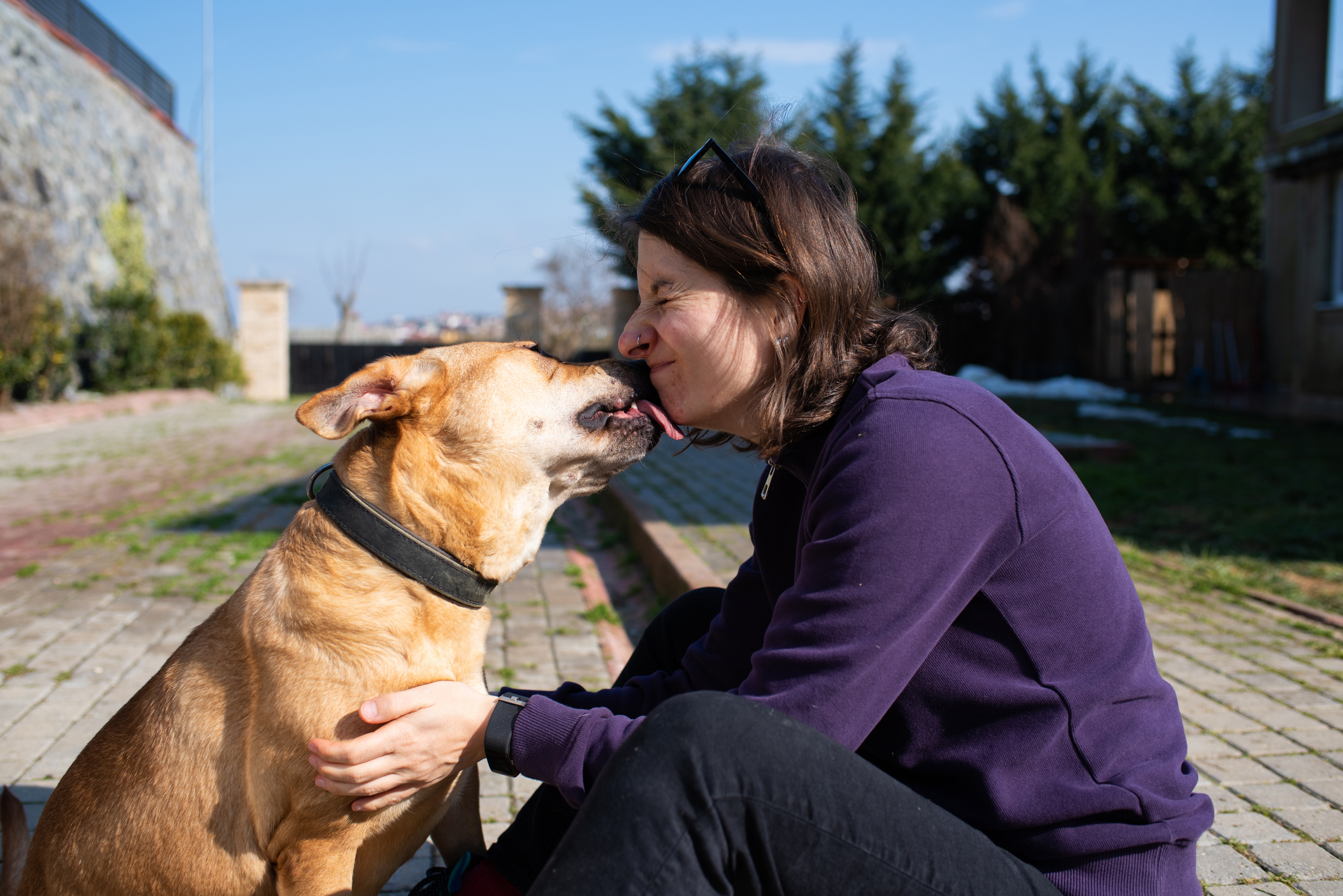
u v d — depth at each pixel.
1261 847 2.44
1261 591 4.70
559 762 1.54
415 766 1.65
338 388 1.81
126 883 1.86
